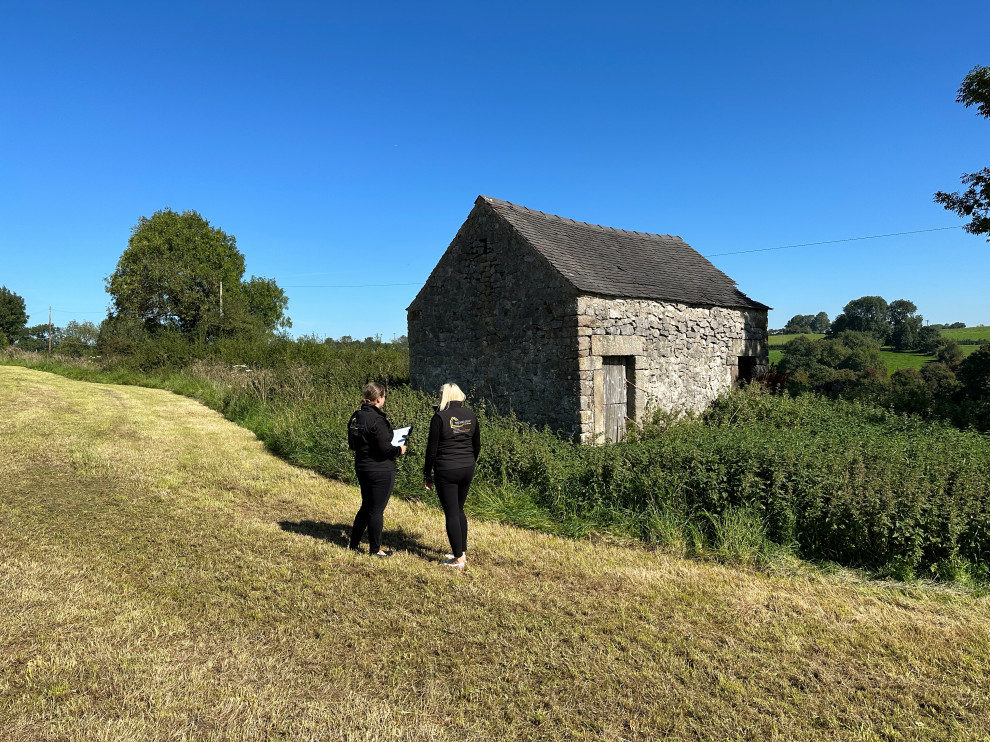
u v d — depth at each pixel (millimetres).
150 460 9562
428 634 3984
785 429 8906
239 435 12609
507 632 4031
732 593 4738
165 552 5387
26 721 2865
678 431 9312
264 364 22688
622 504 6812
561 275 9758
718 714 3135
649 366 10859
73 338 36781
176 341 26156
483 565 5340
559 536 6305
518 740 2912
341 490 8156
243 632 3938
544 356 10172
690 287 12320
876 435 8234
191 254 40438
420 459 8297
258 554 5441
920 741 2928
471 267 11531
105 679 3285
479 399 11398
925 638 3994
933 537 5086
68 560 5062
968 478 5414
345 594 4609
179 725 2922
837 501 5512
